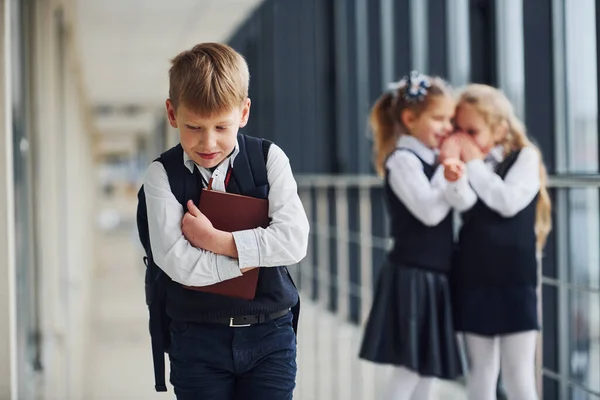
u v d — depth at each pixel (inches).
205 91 74.6
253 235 77.2
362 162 293.9
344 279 299.9
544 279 132.8
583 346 171.2
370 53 271.1
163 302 83.6
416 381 126.4
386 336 127.0
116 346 263.0
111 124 935.0
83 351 255.4
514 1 188.4
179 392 82.0
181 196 80.0
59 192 308.8
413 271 124.1
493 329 120.0
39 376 219.5
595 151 160.1
